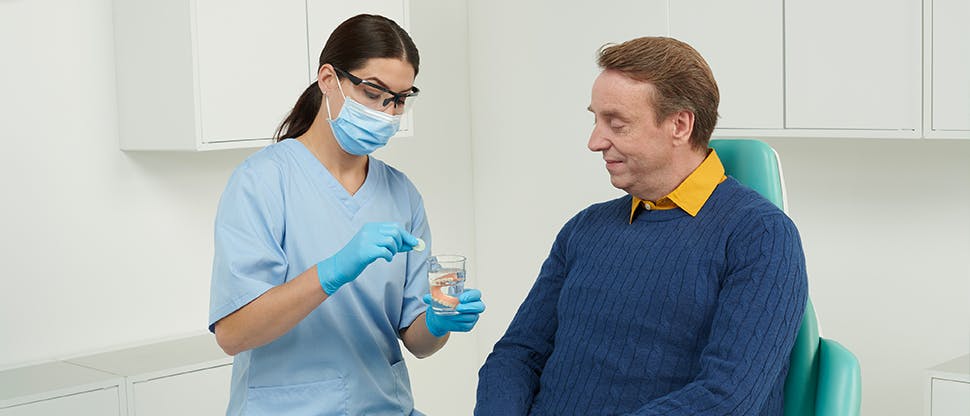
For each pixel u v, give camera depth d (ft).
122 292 9.87
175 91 9.05
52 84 9.33
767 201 5.63
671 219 5.80
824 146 10.25
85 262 9.62
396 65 6.23
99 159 9.64
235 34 9.13
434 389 12.64
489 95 12.44
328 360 6.48
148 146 9.45
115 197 9.77
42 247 9.36
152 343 10.03
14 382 8.63
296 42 9.61
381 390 6.77
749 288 5.29
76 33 9.44
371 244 5.74
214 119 9.02
